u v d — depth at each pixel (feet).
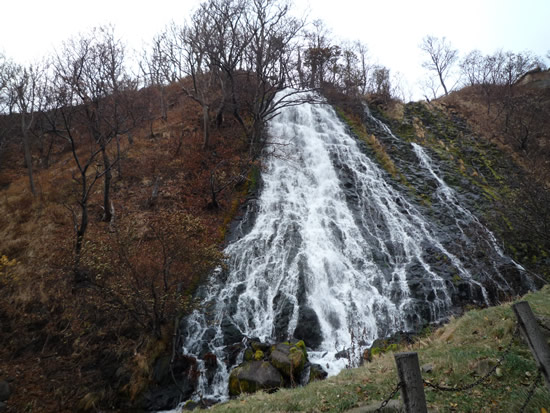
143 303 33.27
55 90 49.98
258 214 58.54
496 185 71.67
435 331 34.68
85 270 37.19
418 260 51.13
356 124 89.71
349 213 61.16
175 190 59.00
